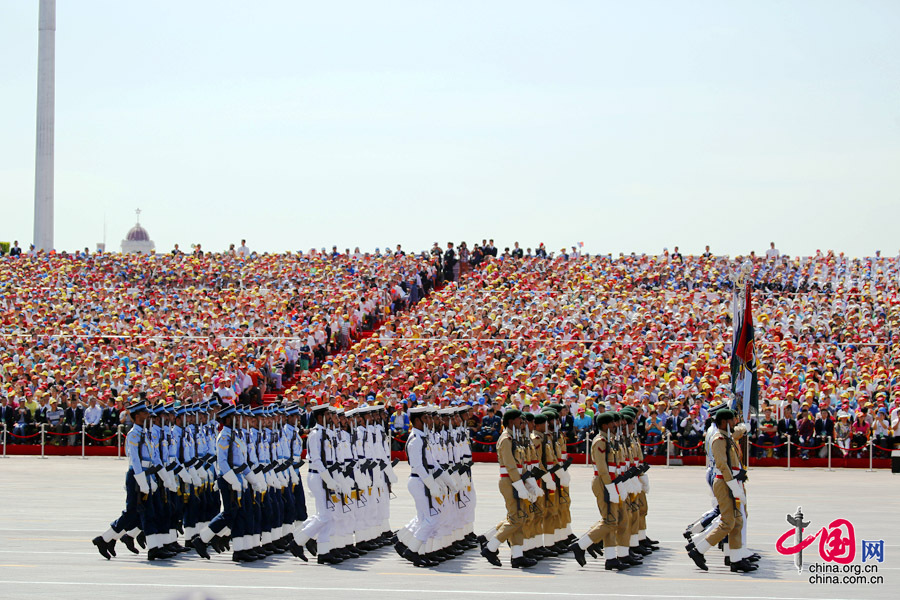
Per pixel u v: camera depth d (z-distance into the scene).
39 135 73.31
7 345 45.56
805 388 37.88
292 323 46.72
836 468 36.03
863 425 36.31
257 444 18.67
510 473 17.53
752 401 22.52
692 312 46.66
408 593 15.26
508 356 41.62
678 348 41.53
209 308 49.97
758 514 24.58
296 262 57.50
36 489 29.38
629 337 43.28
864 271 53.44
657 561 18.44
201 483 18.97
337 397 33.03
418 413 18.16
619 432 18.12
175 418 18.81
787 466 36.28
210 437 19.56
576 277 53.47
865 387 38.09
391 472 20.62
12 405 40.50
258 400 20.23
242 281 55.03
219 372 39.53
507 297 49.88
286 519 19.92
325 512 18.09
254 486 18.47
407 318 48.91
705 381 37.75
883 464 35.91
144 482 17.94
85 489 29.39
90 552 19.11
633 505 18.14
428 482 17.88
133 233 110.19
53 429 39.84
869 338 42.78
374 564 18.20
